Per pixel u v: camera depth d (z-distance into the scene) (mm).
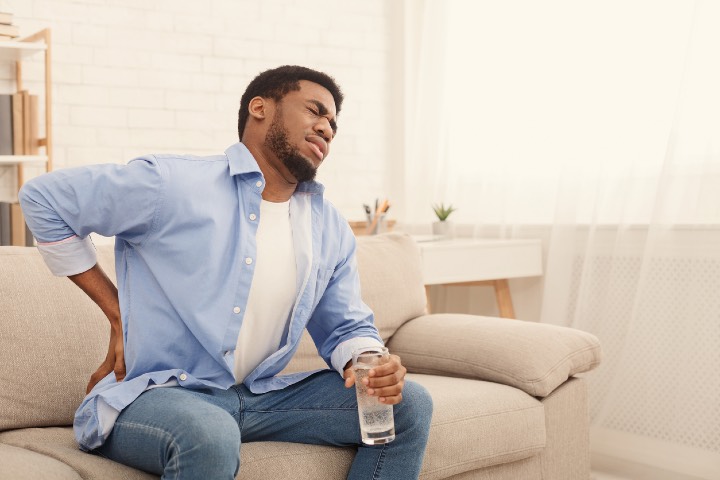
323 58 3812
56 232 1543
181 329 1587
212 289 1583
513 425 2035
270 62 3680
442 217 3344
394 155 3977
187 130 3504
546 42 3217
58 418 1778
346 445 1721
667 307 2781
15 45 2877
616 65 2953
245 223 1631
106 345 1869
